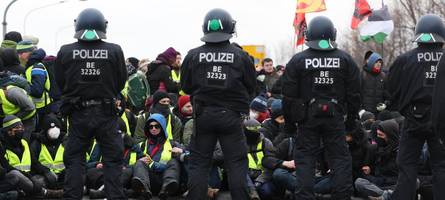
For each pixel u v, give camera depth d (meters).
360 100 8.05
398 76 7.86
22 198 9.34
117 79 7.79
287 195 9.49
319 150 8.09
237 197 7.68
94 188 9.37
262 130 10.10
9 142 9.13
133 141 9.49
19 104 9.52
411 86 7.74
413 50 7.81
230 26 7.72
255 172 9.46
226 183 10.02
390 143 9.40
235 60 7.62
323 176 9.23
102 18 7.77
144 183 9.02
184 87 7.86
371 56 11.87
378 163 9.52
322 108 7.85
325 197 9.16
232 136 7.71
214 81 7.60
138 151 9.50
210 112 7.62
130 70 12.30
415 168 7.88
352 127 8.24
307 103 7.98
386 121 9.47
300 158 8.02
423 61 7.69
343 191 7.94
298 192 7.97
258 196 9.13
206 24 7.70
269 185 9.36
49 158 9.58
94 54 7.64
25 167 9.16
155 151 9.40
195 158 7.77
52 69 10.69
